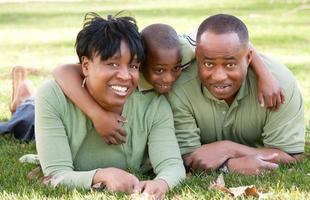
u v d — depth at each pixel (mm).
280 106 4656
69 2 28797
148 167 4664
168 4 26516
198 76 4625
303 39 14555
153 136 4535
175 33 4426
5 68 10836
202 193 4121
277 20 18812
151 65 4371
